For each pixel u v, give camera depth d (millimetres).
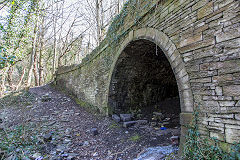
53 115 7156
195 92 2508
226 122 2047
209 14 2271
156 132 4727
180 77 2816
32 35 9961
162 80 8156
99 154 3646
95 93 7887
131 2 4625
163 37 3260
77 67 10641
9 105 8492
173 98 8625
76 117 7004
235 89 1953
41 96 10148
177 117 6164
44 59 22625
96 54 7875
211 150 2176
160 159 2852
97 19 11570
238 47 1922
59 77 14008
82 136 4871
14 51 9117
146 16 3939
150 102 8016
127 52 5434
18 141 4094
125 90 6988
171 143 3768
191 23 2574
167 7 3158
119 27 5574
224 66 2076
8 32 8648
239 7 1900
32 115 7000
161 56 6133
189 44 2607
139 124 5715
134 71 6598
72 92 11266
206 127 2309
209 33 2271
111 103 6656
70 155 3527
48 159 3303
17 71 21078
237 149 1871
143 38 4051
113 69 6117
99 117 6754
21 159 3178
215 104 2189
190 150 2457
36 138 4395
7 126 5543
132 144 4043
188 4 2635
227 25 2033
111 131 5172
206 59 2322
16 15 8367
